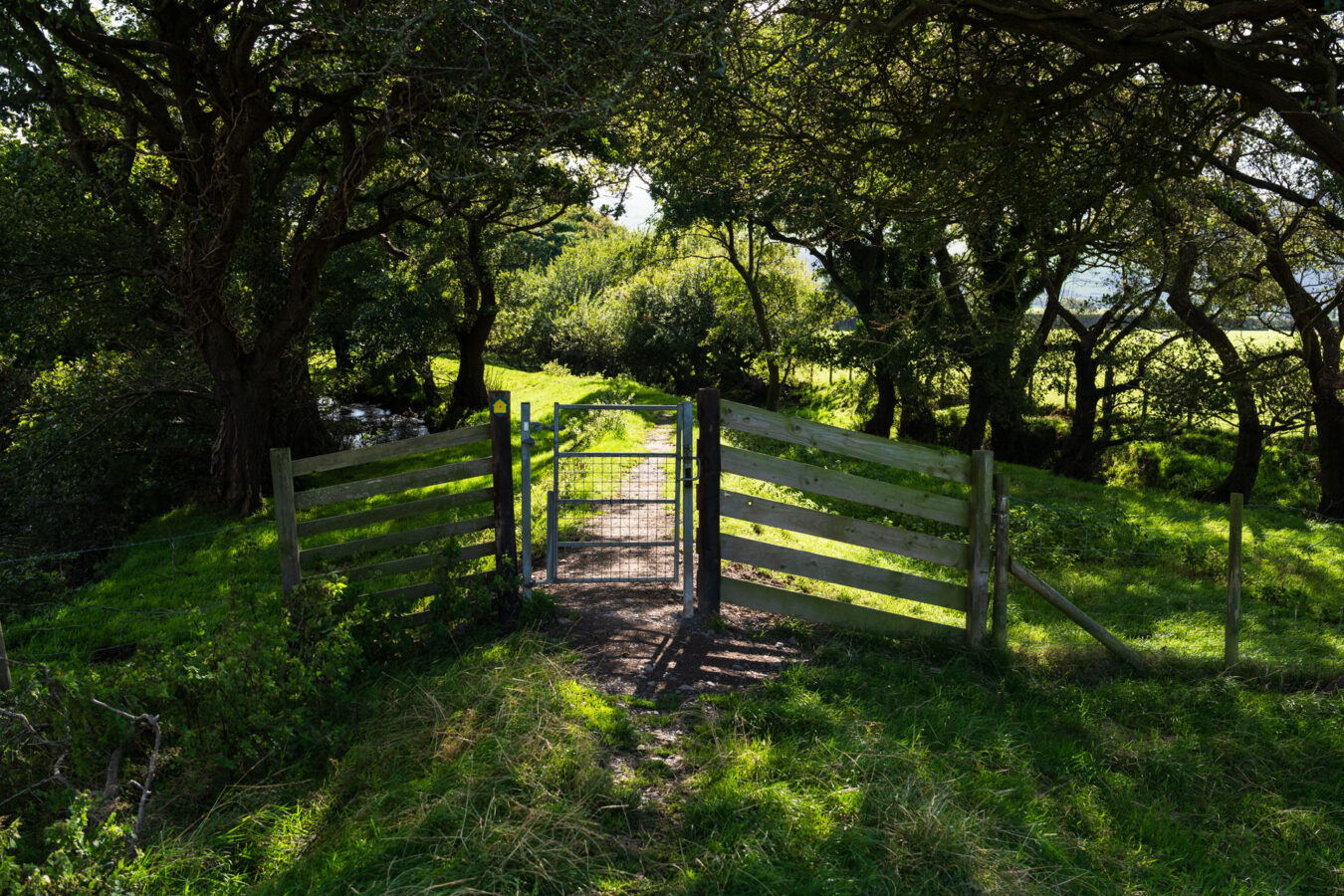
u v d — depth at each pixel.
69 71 13.53
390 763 4.51
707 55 5.98
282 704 4.89
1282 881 3.99
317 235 15.30
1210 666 6.39
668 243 30.14
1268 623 8.24
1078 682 6.14
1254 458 20.06
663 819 4.06
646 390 28.50
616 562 8.14
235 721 4.62
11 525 15.65
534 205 20.55
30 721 4.63
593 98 6.33
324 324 23.17
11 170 12.47
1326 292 12.84
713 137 7.98
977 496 6.45
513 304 32.19
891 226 9.84
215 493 16.94
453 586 6.20
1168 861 4.04
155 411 17.44
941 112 7.18
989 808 4.24
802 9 6.70
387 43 7.36
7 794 4.34
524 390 35.56
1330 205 11.69
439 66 7.59
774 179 9.07
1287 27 5.61
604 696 5.27
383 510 6.28
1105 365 23.06
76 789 4.17
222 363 15.55
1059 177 8.45
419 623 6.27
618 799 4.11
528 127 10.52
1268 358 13.16
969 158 8.11
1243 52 5.99
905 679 5.86
